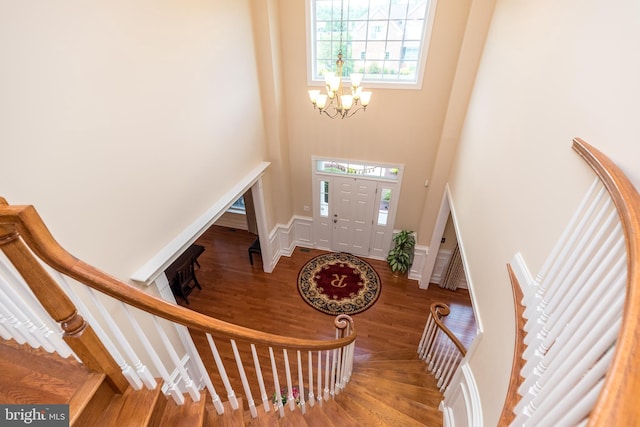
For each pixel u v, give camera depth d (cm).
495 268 222
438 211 486
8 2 152
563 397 96
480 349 228
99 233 217
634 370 56
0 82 154
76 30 184
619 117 114
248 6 373
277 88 447
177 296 507
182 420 144
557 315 130
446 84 415
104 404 128
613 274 97
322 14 417
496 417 175
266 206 517
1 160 158
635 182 103
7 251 94
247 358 409
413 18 396
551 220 155
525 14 229
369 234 595
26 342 138
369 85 443
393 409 277
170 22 256
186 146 297
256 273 574
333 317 485
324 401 253
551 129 167
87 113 197
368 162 509
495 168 251
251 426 181
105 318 120
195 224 321
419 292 537
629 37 113
